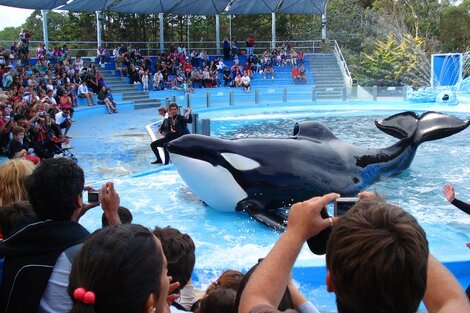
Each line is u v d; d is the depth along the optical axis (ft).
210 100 77.82
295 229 5.11
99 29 106.11
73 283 5.42
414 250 4.29
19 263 7.64
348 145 26.12
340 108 81.15
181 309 9.45
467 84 98.63
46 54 88.99
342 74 113.29
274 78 111.86
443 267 5.17
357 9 174.29
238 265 17.35
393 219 4.47
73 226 8.05
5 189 10.72
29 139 35.14
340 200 7.22
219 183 21.62
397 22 165.99
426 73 132.05
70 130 55.88
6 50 80.69
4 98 41.88
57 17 197.77
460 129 27.40
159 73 97.66
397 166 28.43
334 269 4.51
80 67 87.81
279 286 4.84
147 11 112.27
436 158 36.17
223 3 115.03
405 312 4.34
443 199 25.35
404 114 29.76
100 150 41.86
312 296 15.81
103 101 78.43
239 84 102.42
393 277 4.21
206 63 110.42
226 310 7.66
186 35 172.86
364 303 4.35
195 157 21.25
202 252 18.61
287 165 22.29
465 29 182.19
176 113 34.06
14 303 7.51
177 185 28.78
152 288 5.49
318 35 157.69
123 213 11.55
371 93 86.99
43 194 8.41
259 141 22.62
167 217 22.89
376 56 140.36
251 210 21.80
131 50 103.45
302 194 22.74
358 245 4.35
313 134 25.21
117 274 5.30
